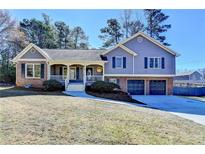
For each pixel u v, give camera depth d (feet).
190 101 79.41
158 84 101.35
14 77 121.49
